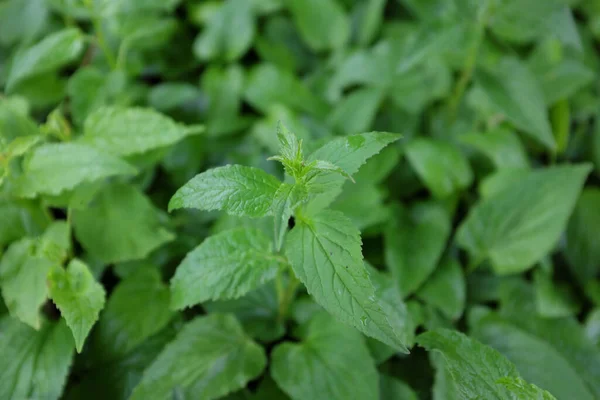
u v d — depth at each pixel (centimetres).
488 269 64
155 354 57
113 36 69
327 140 52
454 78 73
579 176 61
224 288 52
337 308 46
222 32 74
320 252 47
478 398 48
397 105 71
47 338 54
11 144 52
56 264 53
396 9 79
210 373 53
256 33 76
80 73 63
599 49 76
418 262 62
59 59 60
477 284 64
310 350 55
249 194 48
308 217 48
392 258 62
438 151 65
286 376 54
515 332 58
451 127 70
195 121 70
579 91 71
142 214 58
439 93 70
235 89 71
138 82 72
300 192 47
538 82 69
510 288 62
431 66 71
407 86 71
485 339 58
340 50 75
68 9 66
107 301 57
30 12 71
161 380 53
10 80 60
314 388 53
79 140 57
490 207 62
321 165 46
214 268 52
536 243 61
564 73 69
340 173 47
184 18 77
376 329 45
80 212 57
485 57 67
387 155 66
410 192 68
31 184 53
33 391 53
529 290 62
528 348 57
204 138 69
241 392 56
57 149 54
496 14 64
